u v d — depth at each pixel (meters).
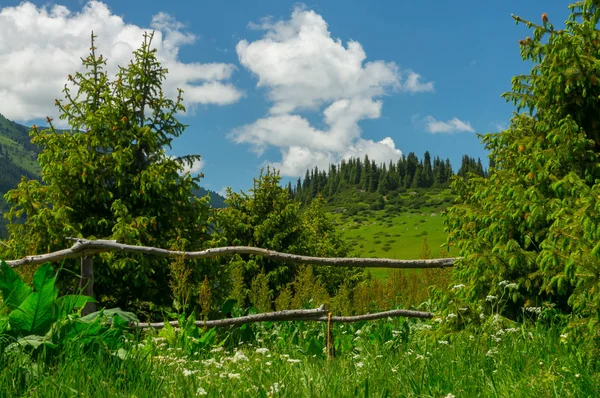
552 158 6.02
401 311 6.93
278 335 7.14
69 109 12.37
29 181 11.36
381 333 6.12
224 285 11.39
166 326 5.67
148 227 11.67
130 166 12.26
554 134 6.12
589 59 6.02
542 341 4.40
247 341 6.80
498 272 5.93
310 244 18.47
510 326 5.13
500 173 6.44
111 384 3.00
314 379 3.50
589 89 6.15
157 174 11.73
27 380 3.00
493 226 6.15
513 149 6.65
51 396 2.78
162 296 11.23
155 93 13.02
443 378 3.59
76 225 11.18
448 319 5.76
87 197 11.34
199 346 5.62
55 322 3.56
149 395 2.96
